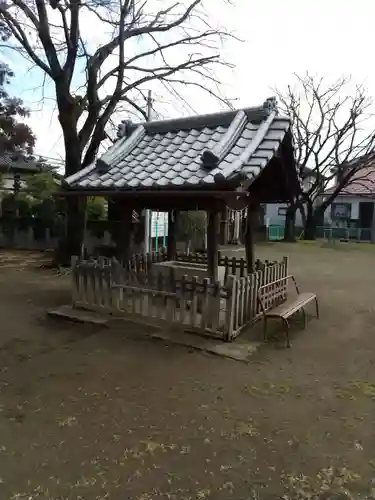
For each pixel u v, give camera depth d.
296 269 13.24
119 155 6.87
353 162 25.03
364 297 8.93
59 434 3.41
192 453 3.17
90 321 6.36
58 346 5.54
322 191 26.00
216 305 5.55
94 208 18.03
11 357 5.16
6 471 2.93
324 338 6.03
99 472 2.93
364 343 5.82
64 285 9.85
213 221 6.02
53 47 11.66
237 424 3.61
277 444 3.31
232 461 3.08
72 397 4.08
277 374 4.71
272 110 6.17
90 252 15.48
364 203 30.23
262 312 6.51
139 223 14.34
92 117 12.36
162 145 6.89
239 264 8.27
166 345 5.51
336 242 24.94
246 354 5.18
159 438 3.37
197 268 7.48
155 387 4.32
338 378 4.62
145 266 8.23
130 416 3.72
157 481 2.84
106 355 5.20
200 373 4.68
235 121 6.18
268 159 5.40
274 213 33.81
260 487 2.80
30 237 18.64
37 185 21.41
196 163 5.84
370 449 3.26
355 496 2.73
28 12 11.27
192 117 6.96
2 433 3.42
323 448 3.27
